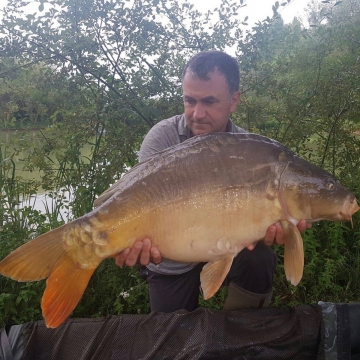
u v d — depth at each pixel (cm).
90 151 186
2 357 100
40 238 80
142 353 95
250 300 112
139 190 85
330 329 98
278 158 90
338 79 184
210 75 105
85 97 186
